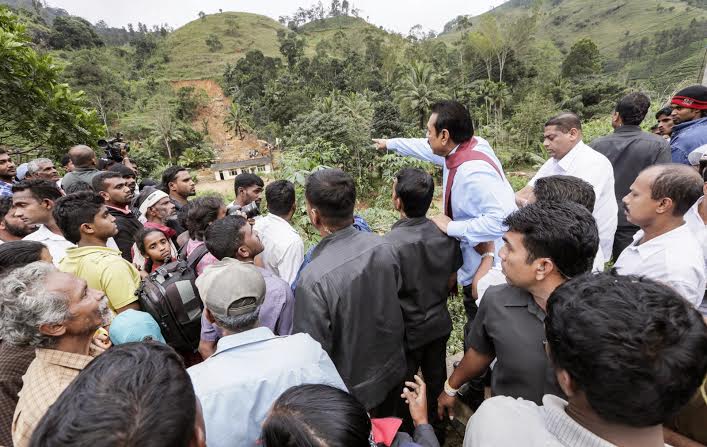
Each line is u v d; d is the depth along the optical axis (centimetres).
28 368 134
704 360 65
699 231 202
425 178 193
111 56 8619
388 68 6341
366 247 173
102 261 207
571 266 116
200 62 9456
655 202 167
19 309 125
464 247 229
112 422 66
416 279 196
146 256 275
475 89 4644
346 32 12250
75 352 138
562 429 78
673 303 69
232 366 123
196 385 117
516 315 128
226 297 132
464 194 208
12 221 274
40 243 200
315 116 3312
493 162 209
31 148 923
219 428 111
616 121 301
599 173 238
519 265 122
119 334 161
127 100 6688
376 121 3447
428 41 6981
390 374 181
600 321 67
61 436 65
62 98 886
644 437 71
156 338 167
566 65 5484
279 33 10938
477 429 90
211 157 5494
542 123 3309
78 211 215
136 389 71
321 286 161
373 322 170
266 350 129
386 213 547
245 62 7419
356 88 6050
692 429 108
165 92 7319
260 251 214
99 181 324
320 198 170
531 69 5222
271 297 188
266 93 5747
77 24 8450
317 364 130
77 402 69
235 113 6281
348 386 171
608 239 248
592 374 67
